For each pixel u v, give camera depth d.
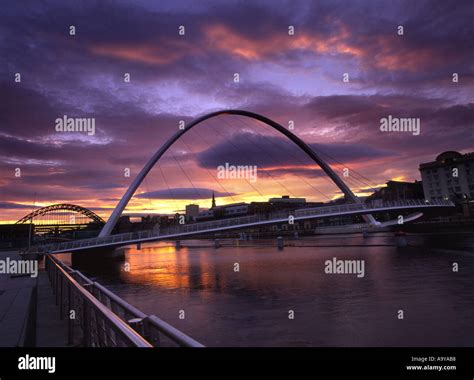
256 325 14.01
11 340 4.98
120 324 2.59
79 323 5.72
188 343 2.24
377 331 12.53
